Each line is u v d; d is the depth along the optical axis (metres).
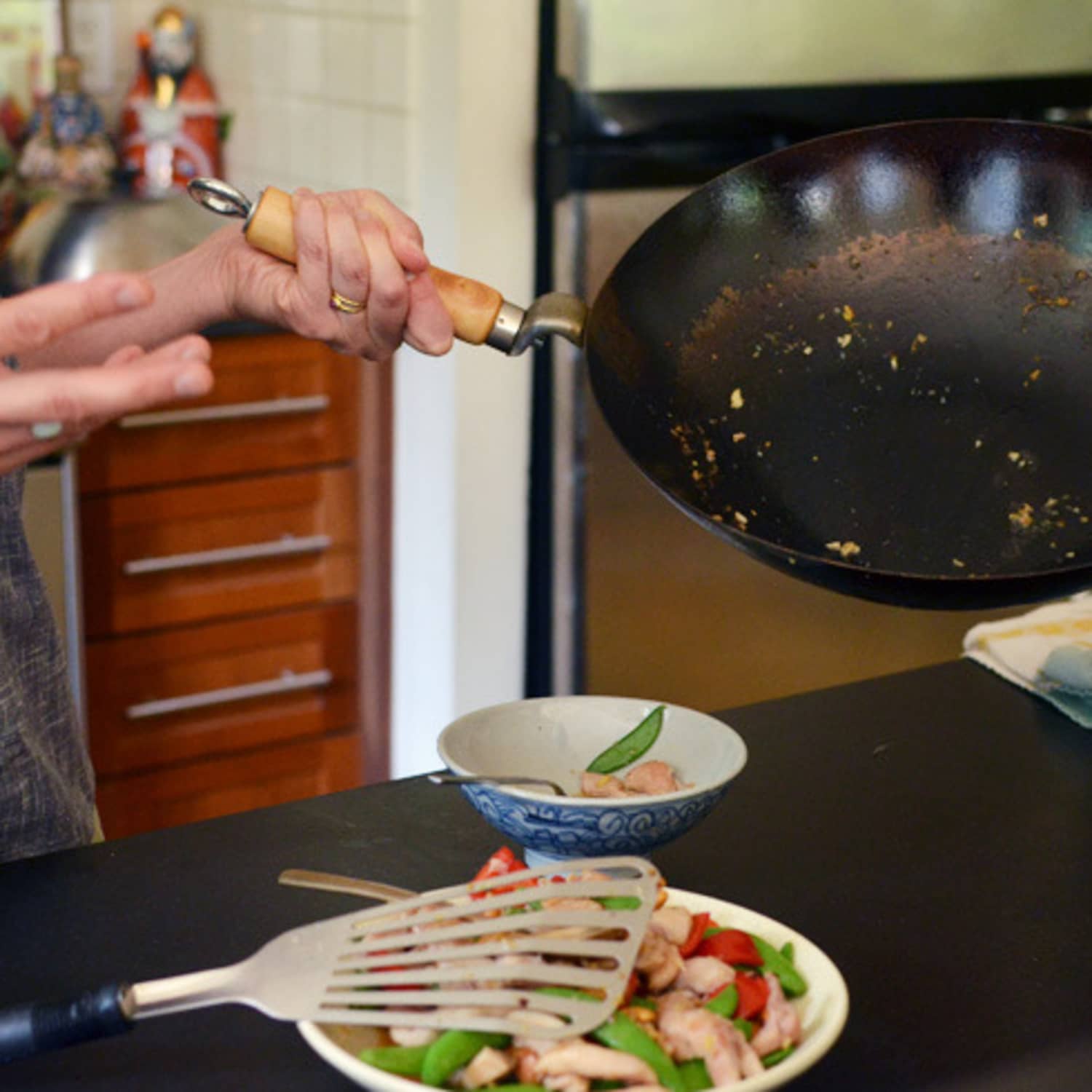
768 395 0.96
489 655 2.38
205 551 2.28
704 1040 0.66
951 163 0.96
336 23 2.36
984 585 0.77
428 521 2.36
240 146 2.64
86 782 1.17
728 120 2.25
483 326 0.97
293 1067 0.74
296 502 2.34
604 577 2.35
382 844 0.97
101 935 0.86
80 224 2.26
